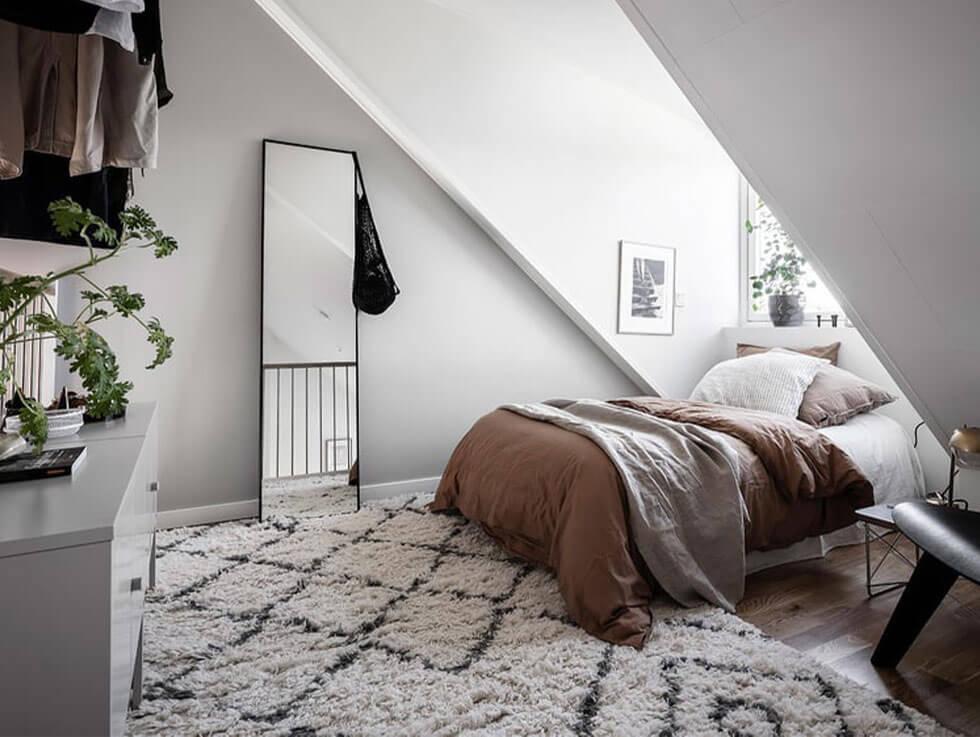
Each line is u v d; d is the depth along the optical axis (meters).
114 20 1.09
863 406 3.14
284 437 3.12
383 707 1.47
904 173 1.67
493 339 3.80
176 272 2.91
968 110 1.41
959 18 1.25
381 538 2.69
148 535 1.64
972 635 1.92
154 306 2.87
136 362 2.84
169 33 2.87
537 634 1.82
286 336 3.12
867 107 1.57
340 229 3.26
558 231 3.63
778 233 4.34
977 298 1.87
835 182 1.86
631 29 2.93
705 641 1.78
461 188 3.26
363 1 2.91
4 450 1.17
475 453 2.75
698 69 1.79
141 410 2.08
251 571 2.31
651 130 4.02
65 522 0.81
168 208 2.89
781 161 1.92
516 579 2.23
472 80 3.25
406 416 3.52
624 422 2.57
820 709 1.46
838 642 1.86
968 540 1.55
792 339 3.99
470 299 3.72
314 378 3.19
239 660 1.68
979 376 2.18
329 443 3.22
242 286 3.06
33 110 1.38
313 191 3.20
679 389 4.30
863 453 2.82
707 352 4.44
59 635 0.76
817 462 2.41
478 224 3.73
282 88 3.14
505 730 1.37
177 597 2.08
